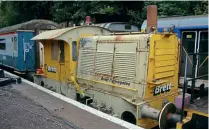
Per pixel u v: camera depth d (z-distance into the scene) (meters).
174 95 6.43
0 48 16.45
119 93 6.28
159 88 6.02
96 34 8.01
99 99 6.72
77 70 7.61
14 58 13.09
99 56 6.83
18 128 4.86
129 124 5.07
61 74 8.13
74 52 7.59
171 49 6.27
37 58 12.54
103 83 6.64
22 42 12.39
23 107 6.25
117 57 6.30
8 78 9.35
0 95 7.44
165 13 13.40
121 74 6.20
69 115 5.66
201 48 8.10
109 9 16.03
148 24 6.30
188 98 5.82
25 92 7.89
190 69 8.12
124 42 6.16
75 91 7.48
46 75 9.19
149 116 5.50
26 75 12.84
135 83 5.88
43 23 12.70
